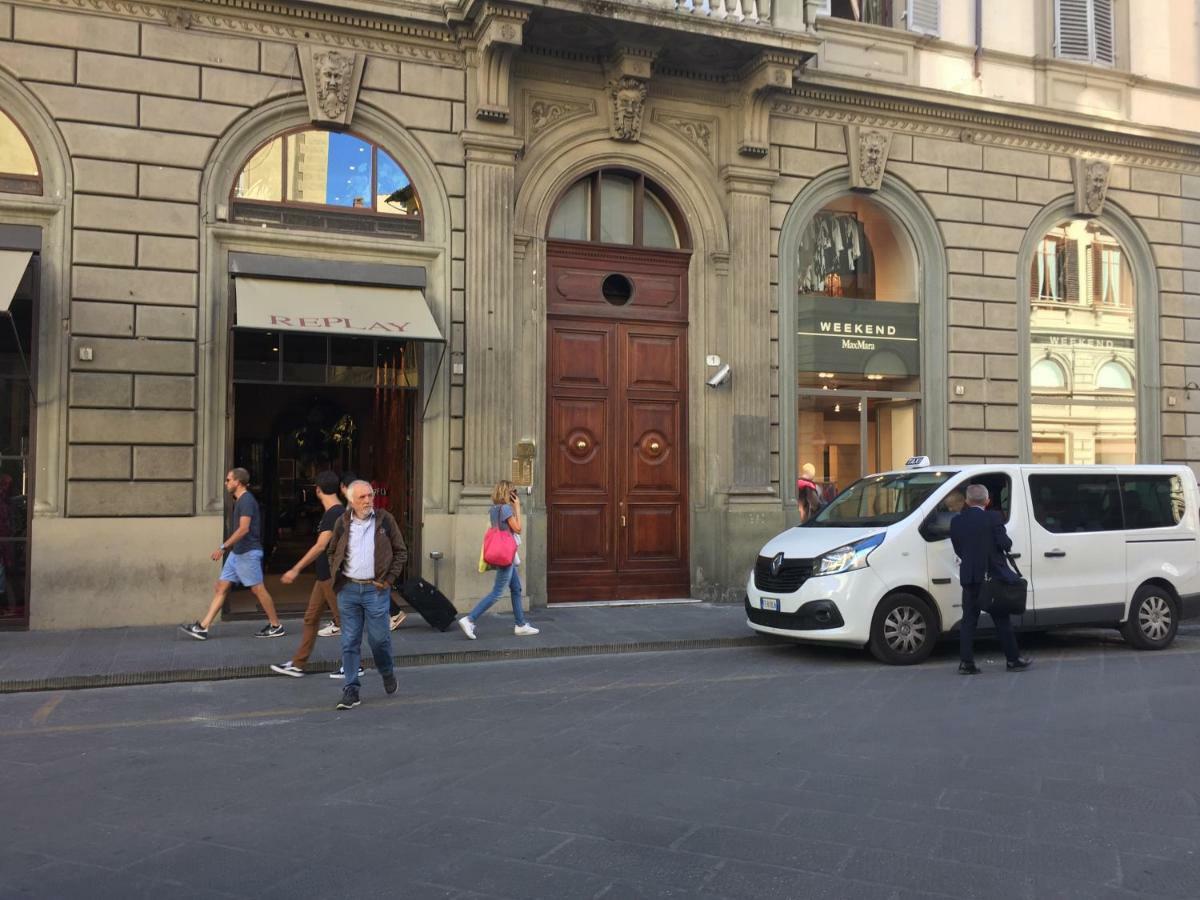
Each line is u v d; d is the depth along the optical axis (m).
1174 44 17.30
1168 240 17.09
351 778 5.80
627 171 14.00
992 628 10.01
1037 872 4.36
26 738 6.83
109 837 4.84
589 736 6.75
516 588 11.04
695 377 14.16
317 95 12.18
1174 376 17.06
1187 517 11.13
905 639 9.64
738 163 14.26
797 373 14.66
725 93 14.34
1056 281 16.44
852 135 14.91
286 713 7.57
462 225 12.84
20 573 10.93
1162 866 4.43
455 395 12.66
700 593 13.99
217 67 11.80
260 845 4.71
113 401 11.21
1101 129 16.33
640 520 13.93
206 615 10.48
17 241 10.91
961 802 5.30
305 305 11.65
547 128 13.46
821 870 4.38
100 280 11.22
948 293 15.45
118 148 11.34
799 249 14.91
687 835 4.80
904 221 15.39
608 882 4.25
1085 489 10.67
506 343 12.91
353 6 12.17
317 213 12.29
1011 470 10.41
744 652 10.45
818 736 6.72
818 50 14.29
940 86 15.55
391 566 7.98
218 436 11.70
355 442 16.86
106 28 11.33
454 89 12.84
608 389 13.82
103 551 11.09
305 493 18.08
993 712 7.45
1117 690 8.31
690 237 14.22
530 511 13.02
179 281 11.53
